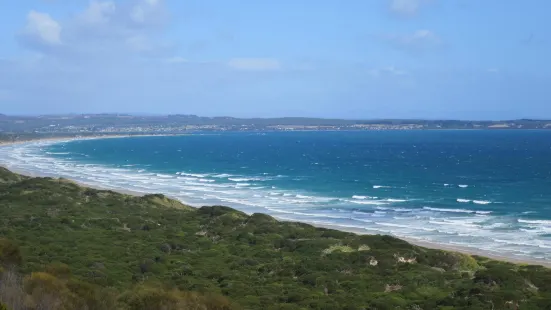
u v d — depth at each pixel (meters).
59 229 46.69
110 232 47.12
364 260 38.62
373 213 75.31
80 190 71.94
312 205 82.75
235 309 21.95
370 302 28.25
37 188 70.19
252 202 86.00
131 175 129.25
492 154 199.50
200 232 51.34
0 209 56.16
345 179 120.19
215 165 159.62
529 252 51.66
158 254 39.12
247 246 44.53
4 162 162.38
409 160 175.50
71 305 17.39
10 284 17.78
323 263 37.12
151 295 20.75
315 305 27.31
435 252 40.94
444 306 27.84
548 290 31.09
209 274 34.31
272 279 34.09
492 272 32.69
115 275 31.38
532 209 77.50
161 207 66.38
